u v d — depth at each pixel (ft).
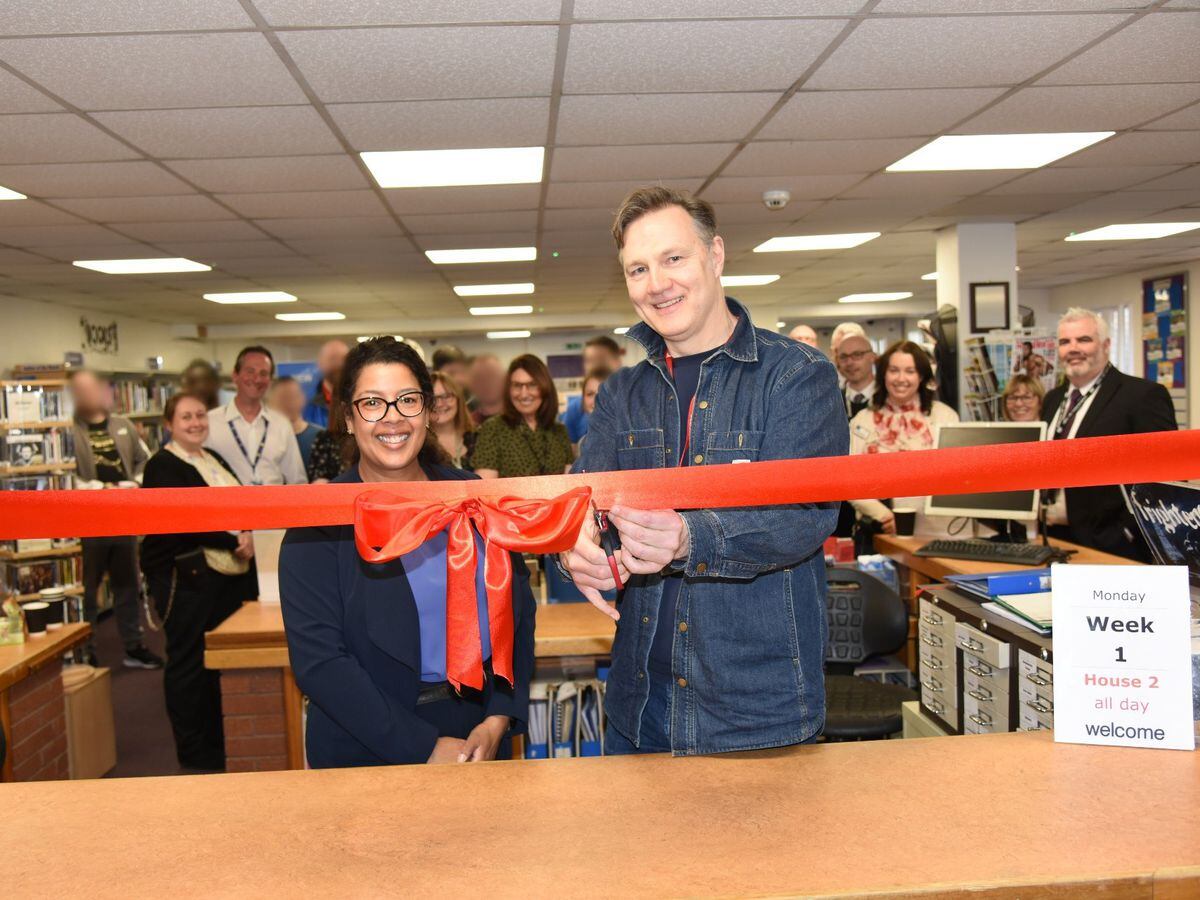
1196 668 3.85
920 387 13.41
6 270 22.20
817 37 9.71
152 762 12.48
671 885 2.80
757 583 4.16
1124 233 24.39
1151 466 4.06
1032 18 9.38
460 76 10.44
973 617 5.64
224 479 12.66
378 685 5.17
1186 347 31.58
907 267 29.40
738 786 3.54
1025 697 5.00
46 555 19.20
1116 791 3.37
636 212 4.28
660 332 4.38
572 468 5.03
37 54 9.24
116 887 2.89
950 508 10.93
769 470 3.92
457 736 5.28
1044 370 20.66
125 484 20.86
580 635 8.51
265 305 32.86
